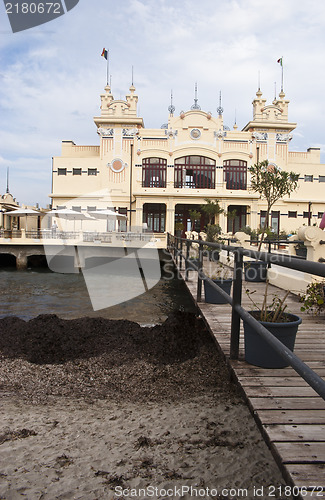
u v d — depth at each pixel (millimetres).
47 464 2131
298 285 6512
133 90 30781
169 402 3131
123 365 4078
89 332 5121
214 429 2580
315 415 2197
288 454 1767
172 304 10852
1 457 2195
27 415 2820
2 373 3791
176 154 30219
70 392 3396
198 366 3984
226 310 5371
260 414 2205
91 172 30812
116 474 2039
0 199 29234
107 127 30375
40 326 5301
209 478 2016
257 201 29062
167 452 2277
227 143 30469
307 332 4246
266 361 3008
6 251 21703
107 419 2756
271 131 30625
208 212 27188
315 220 30484
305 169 30906
